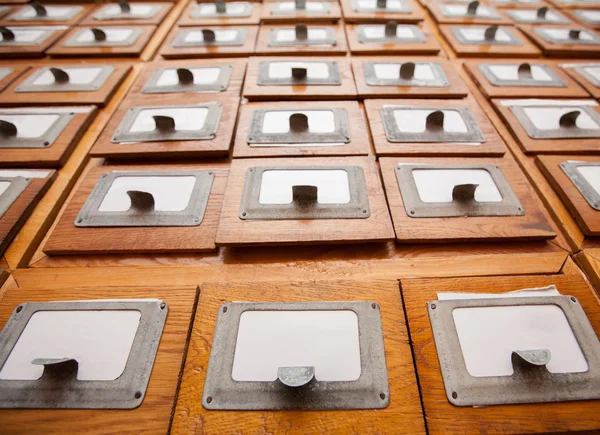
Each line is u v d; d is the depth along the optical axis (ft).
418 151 4.13
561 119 4.44
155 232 3.42
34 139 4.32
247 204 3.51
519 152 4.30
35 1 7.82
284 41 6.16
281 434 2.31
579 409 2.38
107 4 7.73
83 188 3.79
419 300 2.89
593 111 4.71
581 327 2.71
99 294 2.93
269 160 3.99
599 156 4.12
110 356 2.62
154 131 4.32
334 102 4.83
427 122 4.37
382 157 4.07
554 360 2.56
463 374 2.51
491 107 5.01
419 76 5.35
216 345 2.64
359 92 5.05
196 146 4.17
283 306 2.83
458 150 4.15
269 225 3.36
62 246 3.34
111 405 2.42
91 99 5.02
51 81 5.35
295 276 3.21
